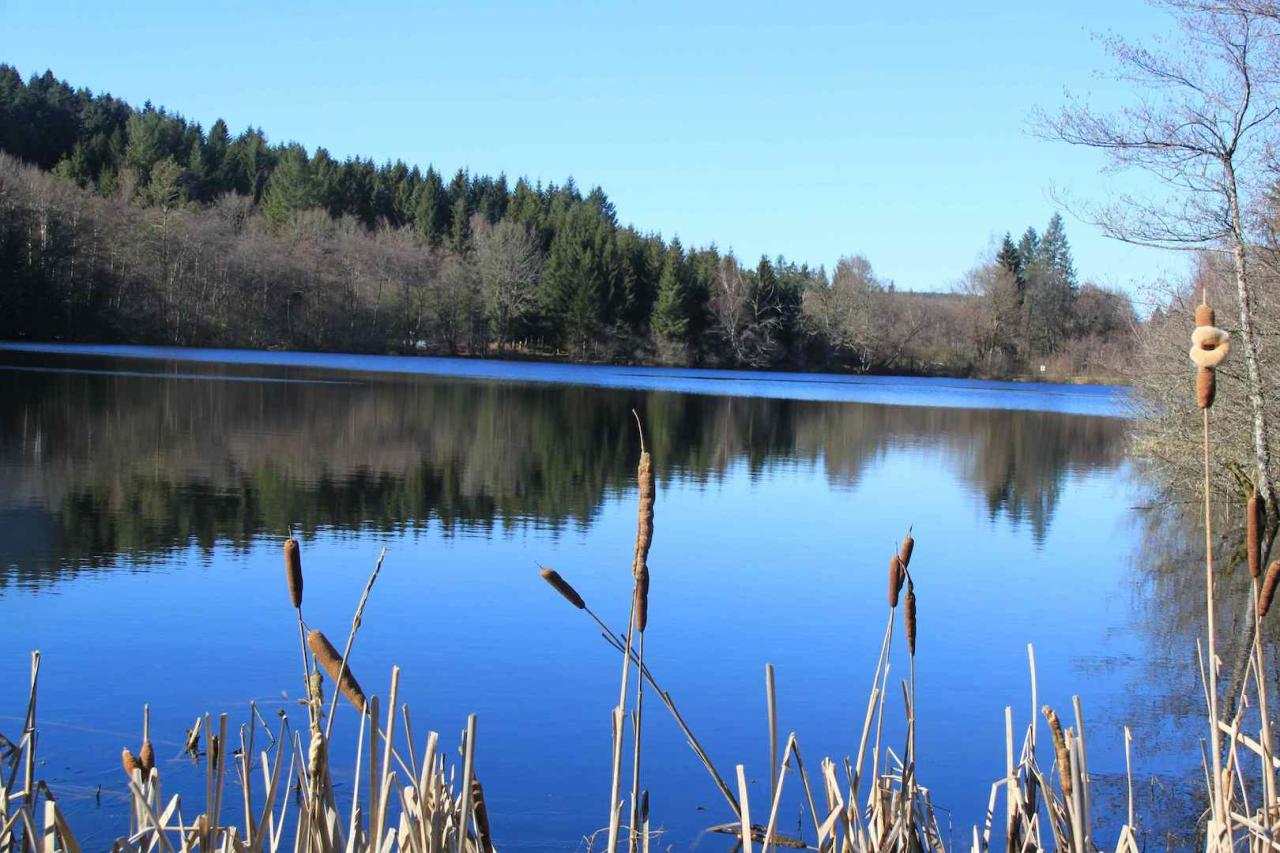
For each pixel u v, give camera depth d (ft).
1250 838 11.23
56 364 140.77
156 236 224.94
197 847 10.16
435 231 332.60
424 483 58.90
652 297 284.82
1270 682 26.89
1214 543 49.24
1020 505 61.36
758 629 31.58
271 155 352.49
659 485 63.41
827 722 23.93
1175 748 22.34
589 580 37.27
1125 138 52.54
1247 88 51.26
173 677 25.07
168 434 74.38
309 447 72.13
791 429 107.34
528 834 17.69
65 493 49.62
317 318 246.68
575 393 148.56
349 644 8.64
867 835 11.83
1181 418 63.31
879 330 278.05
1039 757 21.89
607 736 22.49
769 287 282.15
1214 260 59.88
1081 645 30.83
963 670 28.17
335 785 18.76
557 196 371.97
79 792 18.34
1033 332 279.69
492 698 24.71
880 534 49.26
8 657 26.35
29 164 265.95
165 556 37.93
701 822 18.38
